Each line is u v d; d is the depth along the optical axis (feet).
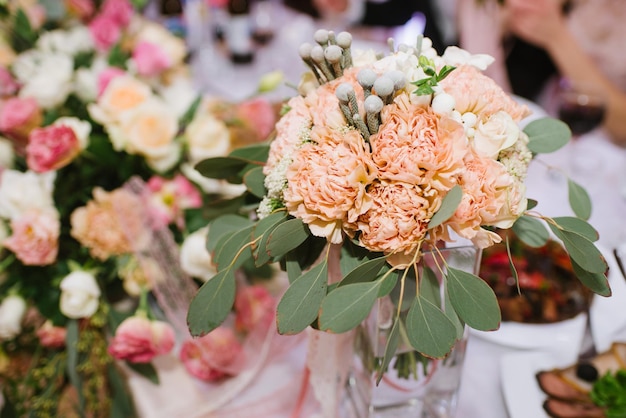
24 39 4.06
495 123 1.68
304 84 2.04
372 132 1.69
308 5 8.75
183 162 3.35
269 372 2.84
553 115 4.83
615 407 2.24
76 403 3.29
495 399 2.45
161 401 2.69
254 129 3.58
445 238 1.67
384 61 1.78
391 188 1.61
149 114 3.04
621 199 3.79
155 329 2.77
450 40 7.45
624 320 2.63
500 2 6.62
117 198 2.99
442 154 1.57
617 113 5.50
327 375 2.35
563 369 2.45
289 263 1.86
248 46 6.70
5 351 3.24
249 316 2.93
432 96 1.67
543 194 3.86
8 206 2.94
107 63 3.85
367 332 2.09
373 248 1.66
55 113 3.29
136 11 4.59
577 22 6.68
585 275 1.77
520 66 6.73
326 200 1.63
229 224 2.17
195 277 2.99
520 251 2.98
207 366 2.75
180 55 4.19
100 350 2.95
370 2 8.54
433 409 2.29
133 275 2.97
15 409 3.19
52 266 3.08
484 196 1.60
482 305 1.60
